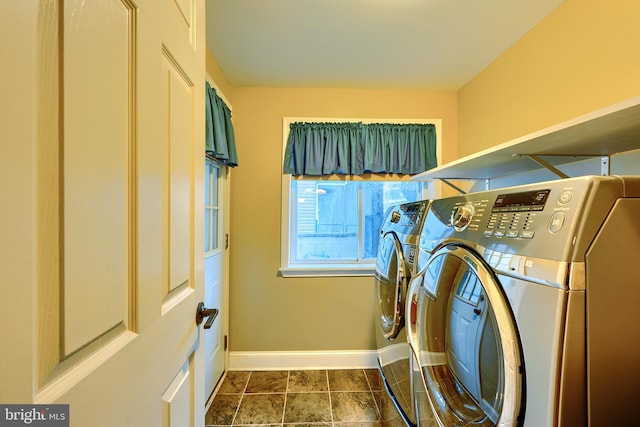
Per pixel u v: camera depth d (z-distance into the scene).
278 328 2.19
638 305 0.50
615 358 0.49
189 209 0.76
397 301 1.25
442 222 0.98
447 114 2.23
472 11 1.35
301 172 2.15
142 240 0.51
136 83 0.49
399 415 1.21
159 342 0.58
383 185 2.34
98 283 0.40
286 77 2.01
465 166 1.42
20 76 0.29
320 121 2.16
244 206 2.16
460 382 0.86
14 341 0.29
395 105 2.20
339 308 2.21
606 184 0.50
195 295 0.80
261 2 1.30
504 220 0.68
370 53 1.72
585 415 0.49
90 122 0.39
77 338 0.36
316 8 1.33
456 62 1.81
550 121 1.37
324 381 2.02
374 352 2.21
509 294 0.61
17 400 0.29
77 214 0.36
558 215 0.53
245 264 2.17
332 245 2.32
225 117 1.88
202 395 0.85
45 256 0.32
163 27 0.59
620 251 0.50
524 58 1.54
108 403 0.42
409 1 1.28
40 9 0.31
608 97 1.10
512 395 0.57
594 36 1.15
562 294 0.49
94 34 0.39
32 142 0.31
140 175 0.50
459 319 0.85
